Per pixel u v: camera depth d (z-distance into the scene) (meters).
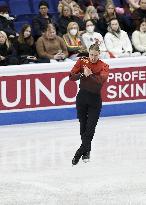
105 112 28.30
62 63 27.17
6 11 30.77
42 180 18.42
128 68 28.45
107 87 28.20
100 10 34.00
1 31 27.89
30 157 21.22
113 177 18.69
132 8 34.41
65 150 22.17
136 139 23.77
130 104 28.70
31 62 28.08
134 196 16.70
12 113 26.59
